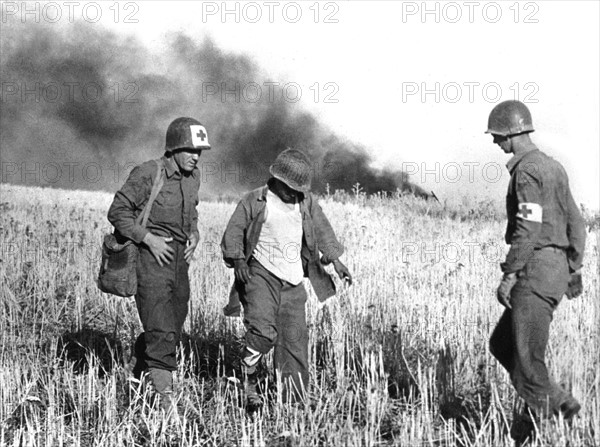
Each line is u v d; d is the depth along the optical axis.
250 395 6.64
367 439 5.69
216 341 8.11
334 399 6.43
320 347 7.73
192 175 6.93
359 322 7.72
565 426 5.45
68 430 6.28
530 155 5.64
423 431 5.79
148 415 6.41
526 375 5.56
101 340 8.27
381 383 6.54
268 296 6.57
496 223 13.16
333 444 5.74
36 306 9.10
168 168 6.78
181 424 6.22
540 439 5.34
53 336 8.12
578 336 6.04
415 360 7.07
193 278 9.61
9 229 11.50
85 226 12.75
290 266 6.61
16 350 7.67
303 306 6.71
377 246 10.91
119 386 7.00
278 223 6.58
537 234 5.46
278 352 6.68
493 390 5.99
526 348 5.55
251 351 6.57
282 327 6.66
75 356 7.94
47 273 10.14
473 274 8.98
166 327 6.71
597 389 5.70
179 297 6.83
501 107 5.77
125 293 6.68
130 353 7.90
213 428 6.19
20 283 9.74
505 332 5.81
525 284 5.54
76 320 8.65
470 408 6.26
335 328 7.50
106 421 6.32
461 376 6.66
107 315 8.86
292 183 6.45
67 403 6.80
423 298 8.16
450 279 8.69
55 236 11.38
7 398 6.57
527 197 5.51
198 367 7.63
